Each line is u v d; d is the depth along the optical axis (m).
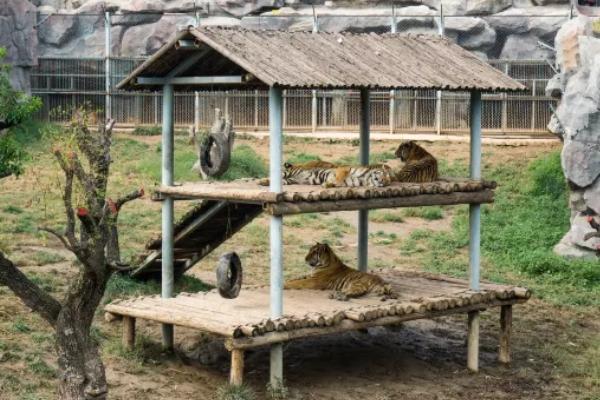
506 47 35.94
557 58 23.22
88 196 10.24
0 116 10.82
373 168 13.52
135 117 34.00
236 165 26.80
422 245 22.62
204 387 12.66
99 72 34.56
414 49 14.46
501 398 13.46
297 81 12.09
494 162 28.75
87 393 10.37
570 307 18.61
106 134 10.74
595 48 22.12
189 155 27.80
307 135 32.06
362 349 15.23
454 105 32.34
